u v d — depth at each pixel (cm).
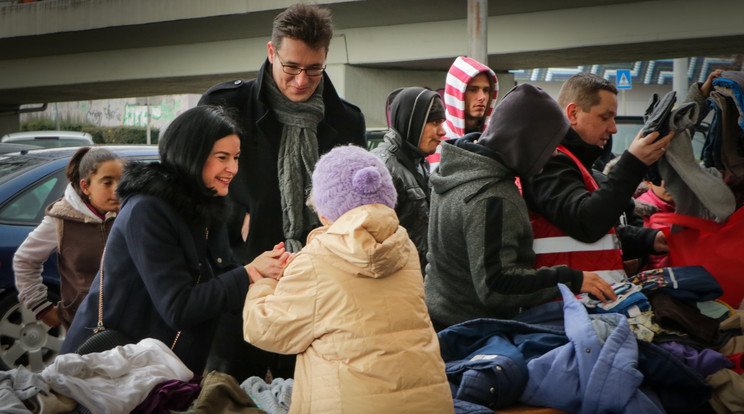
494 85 500
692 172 353
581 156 362
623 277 339
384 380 234
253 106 351
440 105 443
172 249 269
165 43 2262
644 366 310
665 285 338
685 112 319
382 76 2005
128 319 277
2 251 561
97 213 413
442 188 323
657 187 438
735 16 1595
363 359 234
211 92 350
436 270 337
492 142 313
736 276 360
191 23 1994
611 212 317
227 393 267
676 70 2075
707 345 332
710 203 354
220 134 277
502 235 306
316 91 355
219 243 300
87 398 246
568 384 297
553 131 311
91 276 411
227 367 335
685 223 368
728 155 380
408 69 2042
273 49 344
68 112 6106
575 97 357
